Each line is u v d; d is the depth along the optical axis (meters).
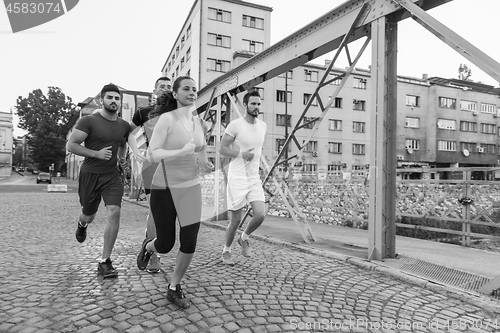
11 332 2.22
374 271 3.95
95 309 2.60
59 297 2.85
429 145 42.25
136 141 3.52
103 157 3.33
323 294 3.12
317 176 10.47
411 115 42.03
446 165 43.41
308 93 39.09
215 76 38.28
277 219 9.50
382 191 4.27
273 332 2.32
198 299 2.86
